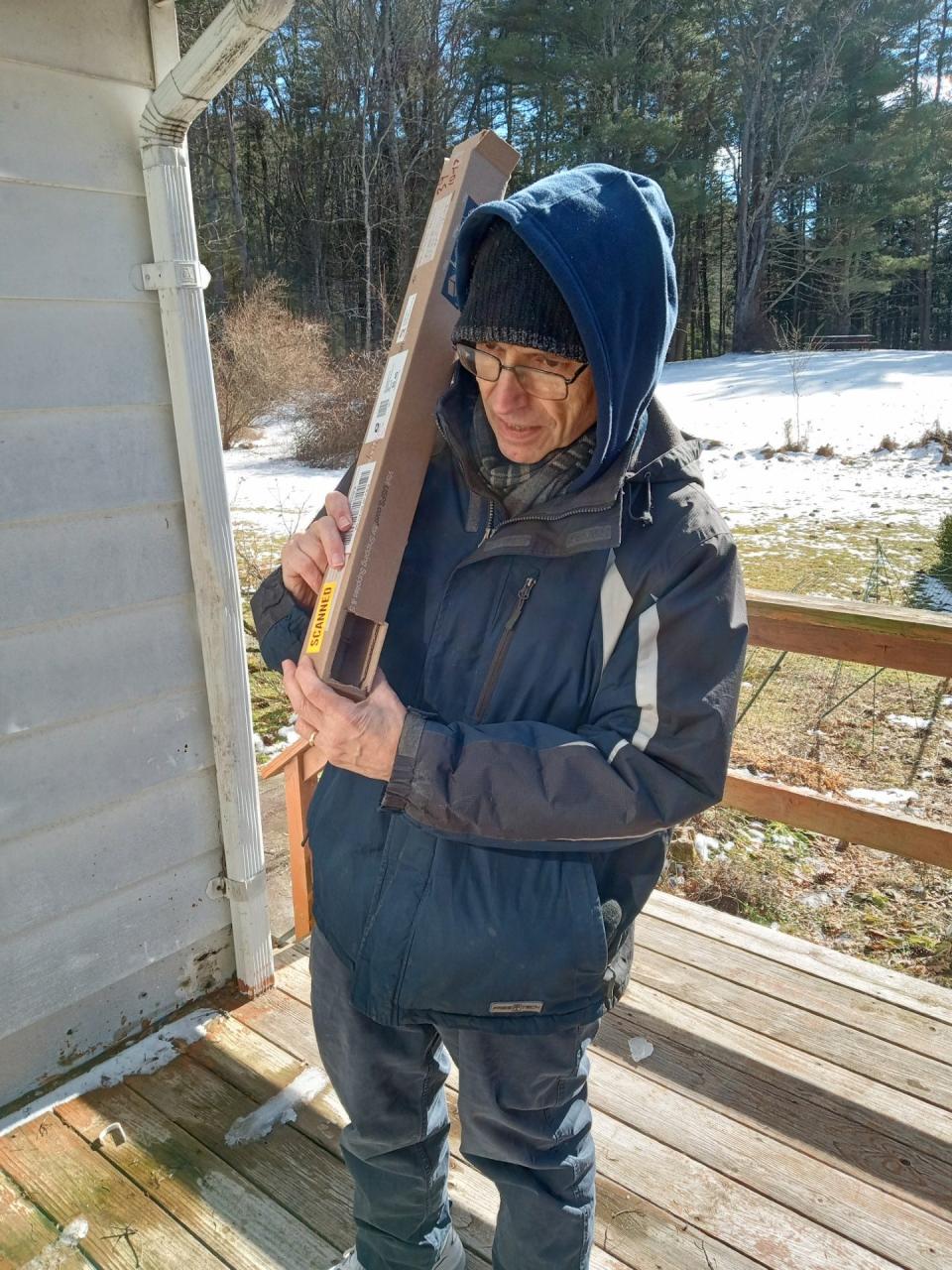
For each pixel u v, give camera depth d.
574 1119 1.14
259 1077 2.10
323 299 30.73
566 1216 1.14
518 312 0.85
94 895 2.07
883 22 30.22
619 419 0.88
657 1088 2.03
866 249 32.53
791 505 9.66
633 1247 1.68
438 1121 1.28
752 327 30.33
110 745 2.04
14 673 1.86
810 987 2.35
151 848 2.16
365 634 1.00
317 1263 1.66
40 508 1.86
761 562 7.46
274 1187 1.82
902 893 3.40
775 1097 2.01
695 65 31.97
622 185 0.88
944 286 41.47
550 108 30.38
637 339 0.86
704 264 37.75
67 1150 1.90
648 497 0.96
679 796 0.92
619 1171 1.83
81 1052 2.11
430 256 1.05
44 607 1.89
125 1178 1.84
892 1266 1.64
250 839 2.28
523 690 1.01
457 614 1.05
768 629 2.53
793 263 33.97
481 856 1.01
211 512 2.07
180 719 2.17
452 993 1.01
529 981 0.99
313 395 16.16
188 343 1.98
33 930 1.98
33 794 1.93
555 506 0.96
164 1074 2.11
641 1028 2.21
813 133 30.45
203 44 1.68
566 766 0.92
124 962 2.15
